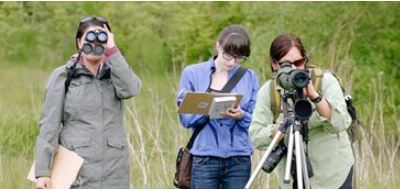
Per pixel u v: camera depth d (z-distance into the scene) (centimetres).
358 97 2323
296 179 952
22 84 2666
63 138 988
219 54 1098
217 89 1105
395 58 2511
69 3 3562
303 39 2473
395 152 1673
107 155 989
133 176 1566
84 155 980
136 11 3419
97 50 979
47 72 3244
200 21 3175
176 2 3294
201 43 3155
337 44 2478
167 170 1570
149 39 3375
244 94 1104
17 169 1605
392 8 2517
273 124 970
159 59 3306
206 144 1095
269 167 943
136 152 1620
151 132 1642
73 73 987
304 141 934
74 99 984
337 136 948
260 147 978
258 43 2416
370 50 2489
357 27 2509
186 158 1115
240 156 1101
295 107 918
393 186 1538
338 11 2492
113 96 1001
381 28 2522
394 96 2414
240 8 3017
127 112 1789
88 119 986
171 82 2133
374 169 1600
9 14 3506
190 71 1119
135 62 3372
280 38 948
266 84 977
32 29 3531
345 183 950
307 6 2486
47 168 974
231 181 1102
